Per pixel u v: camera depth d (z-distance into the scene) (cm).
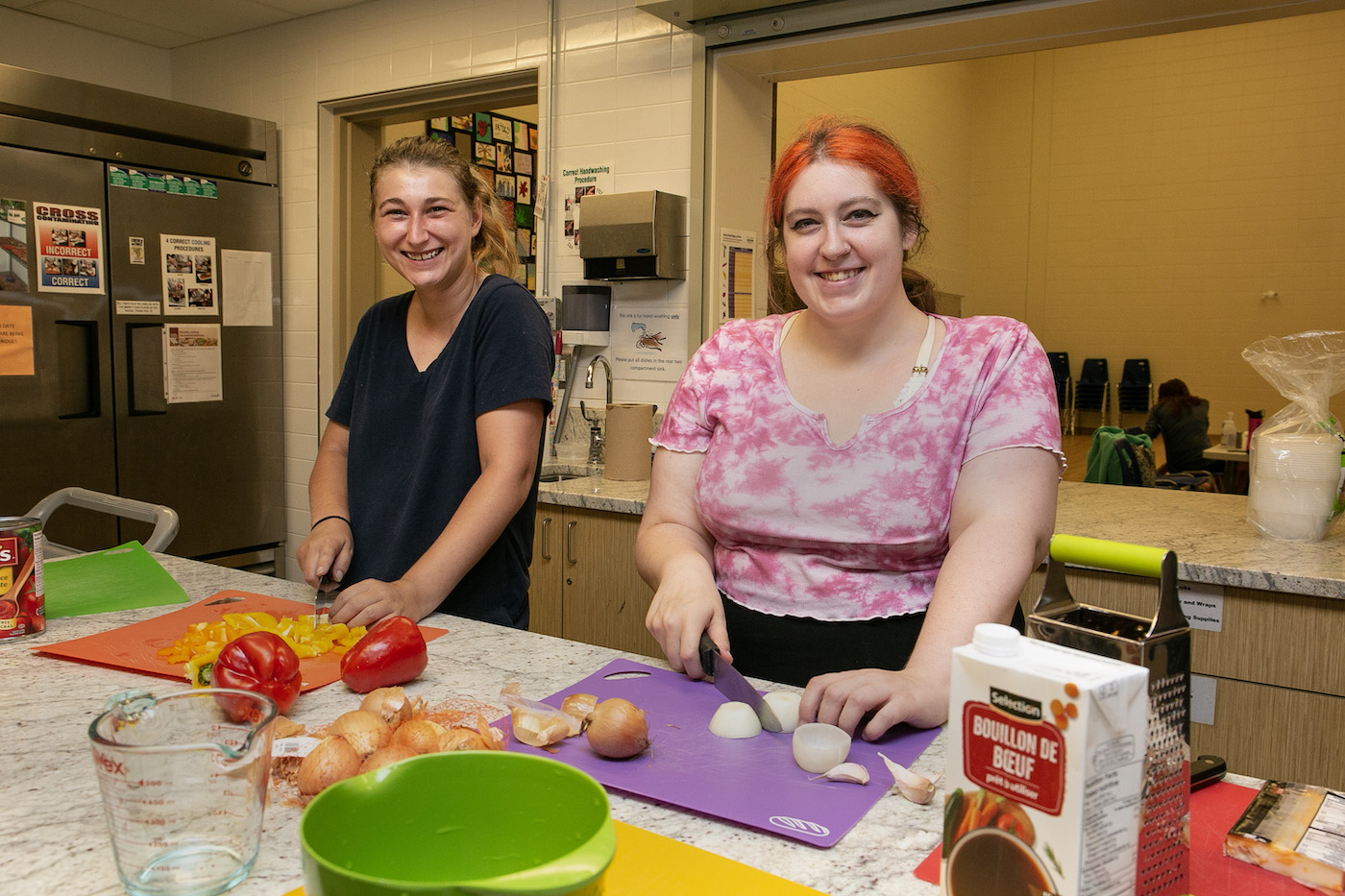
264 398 392
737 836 68
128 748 55
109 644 111
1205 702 191
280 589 143
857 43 273
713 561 127
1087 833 49
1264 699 184
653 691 98
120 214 335
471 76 342
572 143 324
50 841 65
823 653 112
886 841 67
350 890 42
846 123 108
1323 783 179
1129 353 837
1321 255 752
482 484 135
